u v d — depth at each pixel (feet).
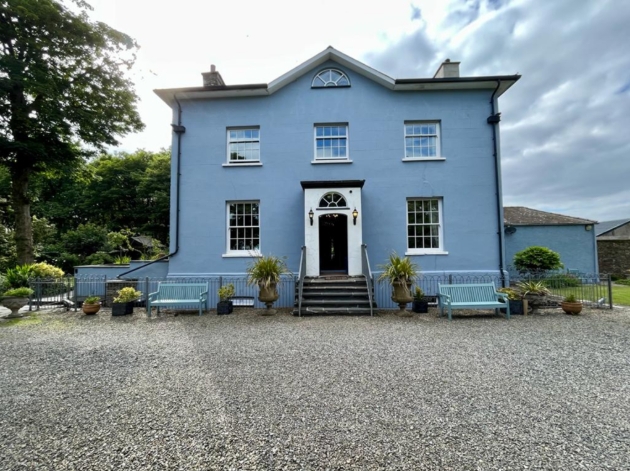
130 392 14.64
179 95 42.22
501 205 40.34
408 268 33.40
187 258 41.47
